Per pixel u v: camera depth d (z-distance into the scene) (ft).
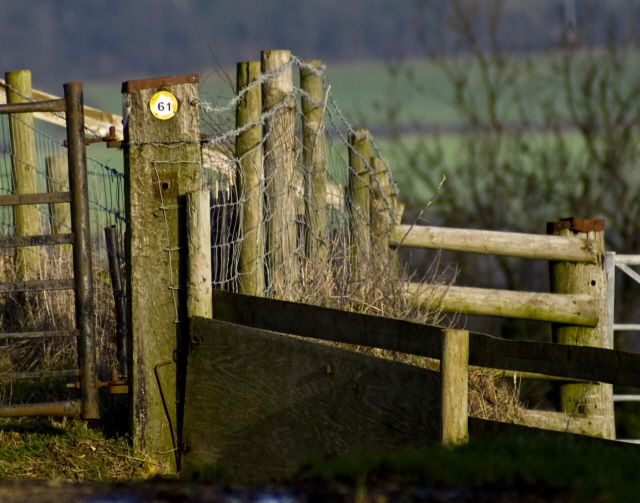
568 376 61.36
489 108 212.43
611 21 208.95
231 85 104.22
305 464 57.93
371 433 69.97
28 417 86.69
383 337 70.69
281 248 97.76
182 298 83.41
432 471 52.03
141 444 83.15
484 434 66.33
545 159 207.31
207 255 82.33
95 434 84.12
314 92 106.32
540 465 51.16
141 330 83.05
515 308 108.47
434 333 66.80
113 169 86.12
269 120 98.84
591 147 205.77
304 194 102.83
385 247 110.11
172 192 82.64
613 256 111.04
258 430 77.10
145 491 53.42
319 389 73.36
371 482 51.72
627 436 164.76
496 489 49.03
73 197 81.30
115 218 86.94
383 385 69.62
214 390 80.28
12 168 109.81
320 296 96.94
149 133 82.07
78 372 82.07
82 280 81.61
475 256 191.21
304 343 74.54
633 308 189.47
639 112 206.08
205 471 68.39
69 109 80.89
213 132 102.83
